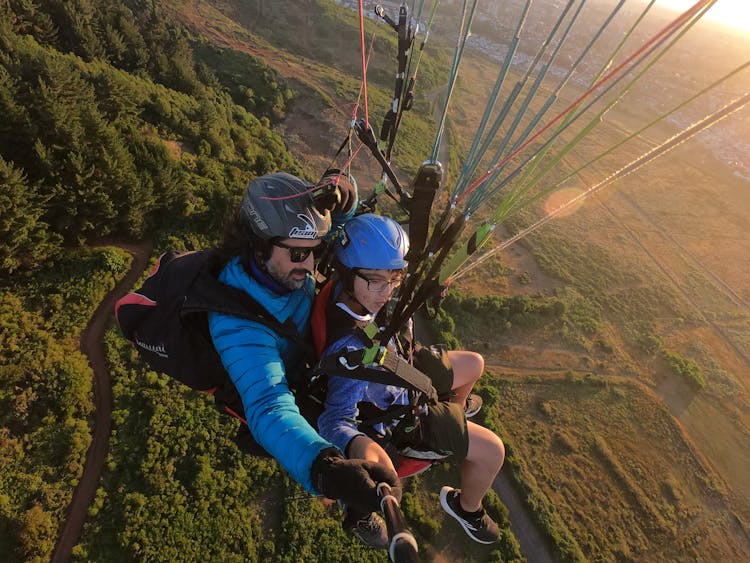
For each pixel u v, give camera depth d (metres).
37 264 20.42
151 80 35.38
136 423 17.83
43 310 19.58
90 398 17.91
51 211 20.83
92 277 20.89
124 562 15.41
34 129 20.30
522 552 20.78
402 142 44.53
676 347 32.75
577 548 21.00
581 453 24.98
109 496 16.25
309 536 17.61
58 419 17.11
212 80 42.75
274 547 17.25
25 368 17.42
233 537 16.86
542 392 27.31
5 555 14.58
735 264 41.16
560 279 35.16
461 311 29.59
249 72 48.41
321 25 62.25
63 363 17.98
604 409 27.36
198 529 16.58
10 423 16.50
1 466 15.73
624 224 43.22
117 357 18.98
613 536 22.33
